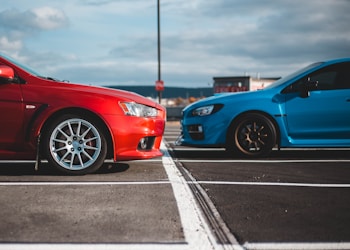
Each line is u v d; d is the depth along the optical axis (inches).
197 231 91.4
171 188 134.3
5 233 89.5
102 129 161.6
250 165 187.6
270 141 211.0
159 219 100.1
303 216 103.6
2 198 120.0
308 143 210.7
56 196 122.7
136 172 166.9
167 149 257.9
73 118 160.2
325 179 152.9
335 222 98.7
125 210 107.7
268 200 119.5
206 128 215.0
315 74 213.8
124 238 86.7
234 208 110.7
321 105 210.1
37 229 92.2
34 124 158.7
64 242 84.2
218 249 81.0
